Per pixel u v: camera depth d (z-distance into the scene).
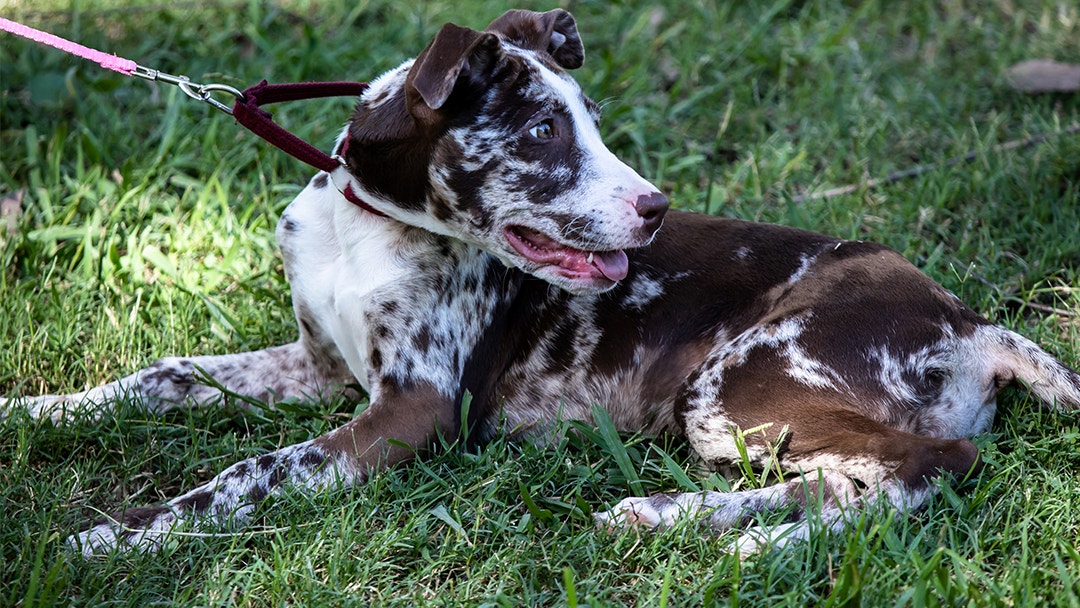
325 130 10.21
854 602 5.43
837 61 12.23
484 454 6.84
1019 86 11.51
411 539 6.08
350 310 7.01
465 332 7.02
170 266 8.62
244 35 11.96
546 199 6.36
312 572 5.80
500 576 5.91
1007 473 6.52
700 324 7.20
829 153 10.74
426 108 6.30
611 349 7.26
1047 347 7.94
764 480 6.64
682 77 11.58
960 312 7.09
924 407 6.89
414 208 6.66
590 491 6.84
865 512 5.93
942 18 13.23
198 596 5.71
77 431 6.99
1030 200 9.60
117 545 5.96
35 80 10.48
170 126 9.91
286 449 6.57
